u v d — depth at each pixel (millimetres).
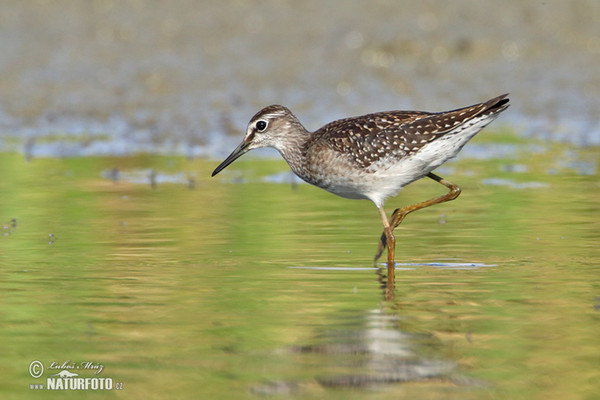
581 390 8000
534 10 28734
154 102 23359
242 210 15758
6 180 17828
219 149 20453
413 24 28000
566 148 20297
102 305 10383
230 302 10500
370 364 8617
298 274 11773
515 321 9750
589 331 9414
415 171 13031
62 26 28516
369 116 13273
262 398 7871
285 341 9203
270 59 26297
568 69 25406
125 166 19141
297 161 14008
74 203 16156
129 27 28500
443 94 23609
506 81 24703
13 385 8188
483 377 8305
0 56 26422
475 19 28281
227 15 29141
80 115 22531
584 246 13055
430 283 11297
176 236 13867
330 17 28734
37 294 10820
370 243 13523
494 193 16766
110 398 7859
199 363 8648
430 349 8953
